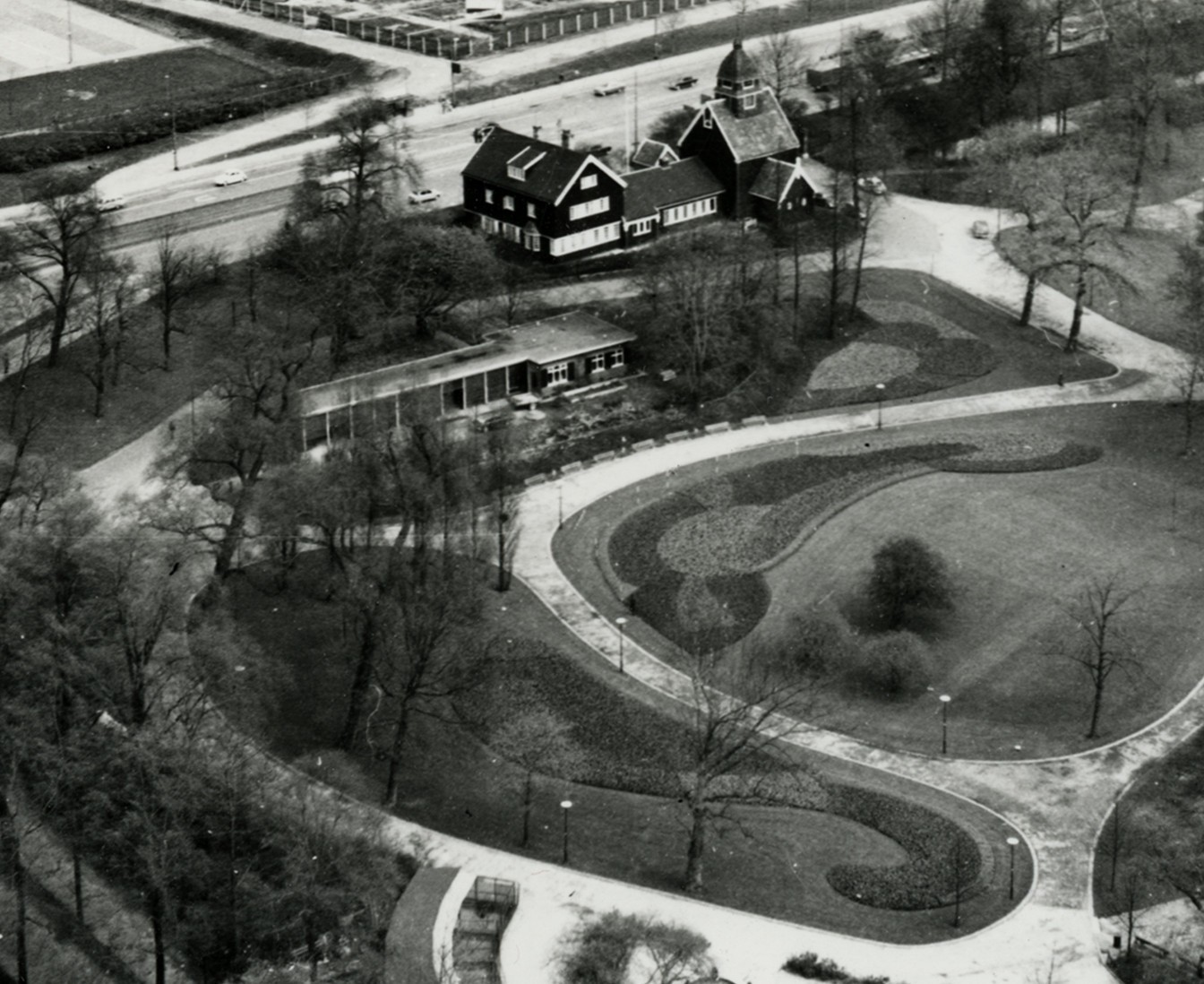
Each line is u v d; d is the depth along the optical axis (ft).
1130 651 593.42
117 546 529.04
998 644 598.34
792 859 507.71
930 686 580.71
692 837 492.95
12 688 476.54
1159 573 634.84
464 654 566.36
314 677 569.23
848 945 477.36
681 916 484.74
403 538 561.84
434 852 504.43
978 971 469.16
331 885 460.14
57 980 424.46
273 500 580.30
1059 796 534.78
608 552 646.33
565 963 456.04
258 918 443.32
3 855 439.63
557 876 498.69
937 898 494.59
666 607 616.80
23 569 507.30
